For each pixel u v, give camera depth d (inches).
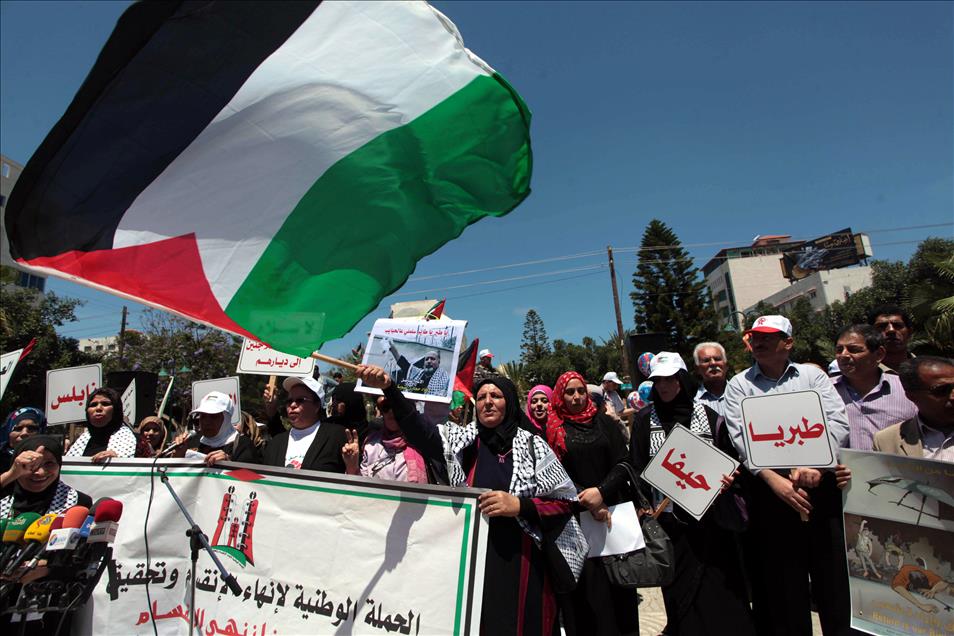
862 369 129.2
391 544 111.0
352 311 111.0
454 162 105.7
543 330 2132.1
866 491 105.3
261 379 902.4
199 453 153.6
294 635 113.6
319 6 97.7
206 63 93.2
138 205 98.3
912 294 464.8
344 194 105.4
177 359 869.2
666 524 133.3
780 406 113.3
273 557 119.9
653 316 1477.6
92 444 162.1
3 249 1502.2
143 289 98.9
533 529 105.2
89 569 108.3
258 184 102.3
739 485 125.6
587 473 132.0
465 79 100.1
